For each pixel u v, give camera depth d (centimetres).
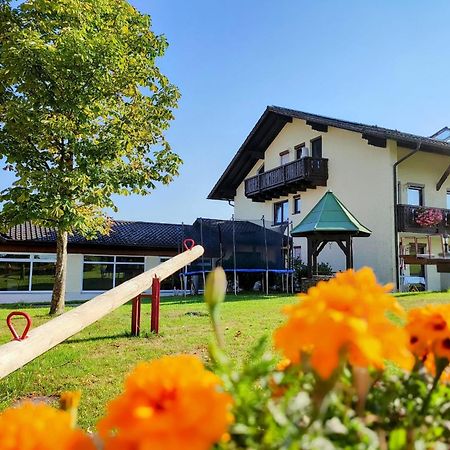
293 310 75
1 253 1814
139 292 646
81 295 1925
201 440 58
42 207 877
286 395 76
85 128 941
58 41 875
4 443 61
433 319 94
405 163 1689
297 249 1995
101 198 924
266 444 69
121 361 499
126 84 1012
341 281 91
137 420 59
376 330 73
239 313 881
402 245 1659
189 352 538
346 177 1759
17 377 436
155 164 1044
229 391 76
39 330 395
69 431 67
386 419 88
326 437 75
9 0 949
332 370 69
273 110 2000
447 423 88
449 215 1625
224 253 1758
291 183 1894
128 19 1064
